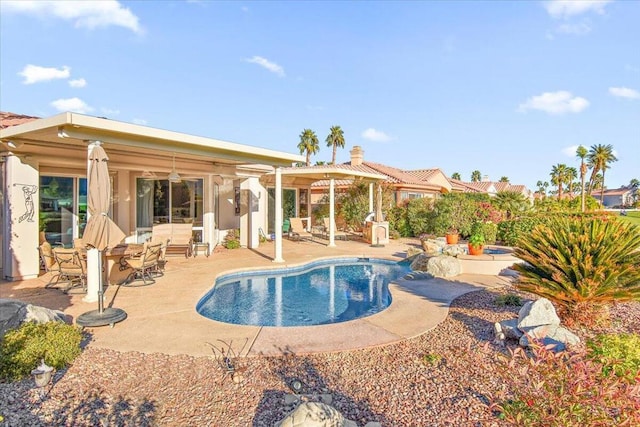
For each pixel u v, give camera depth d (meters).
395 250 17.52
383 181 24.73
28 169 10.23
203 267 12.57
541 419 3.14
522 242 7.43
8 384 4.51
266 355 5.60
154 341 6.06
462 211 20.72
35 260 10.42
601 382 3.48
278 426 3.62
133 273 10.66
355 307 9.65
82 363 5.18
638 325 6.88
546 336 5.55
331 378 4.95
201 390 4.58
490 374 5.00
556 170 77.81
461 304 8.52
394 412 4.16
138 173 14.85
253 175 17.34
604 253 6.38
